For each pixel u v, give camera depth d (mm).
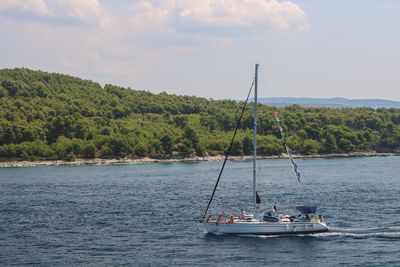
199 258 106000
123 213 165250
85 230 136625
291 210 150625
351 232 125625
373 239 119125
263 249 111438
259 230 122125
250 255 107438
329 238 120188
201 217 155875
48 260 106250
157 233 130875
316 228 123875
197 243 118125
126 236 127875
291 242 116750
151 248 114750
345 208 167625
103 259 106438
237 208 175250
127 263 103250
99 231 134875
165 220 151000
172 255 108562
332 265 100500
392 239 119000
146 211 169250
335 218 147625
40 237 128125
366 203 178750
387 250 110000
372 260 103125
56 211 170875
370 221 142250
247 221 124312
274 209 127250
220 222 124750
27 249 115500
